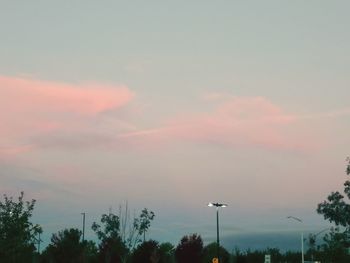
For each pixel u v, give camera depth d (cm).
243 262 9675
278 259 11688
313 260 8044
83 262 7819
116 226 7738
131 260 7831
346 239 5547
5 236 4228
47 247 8019
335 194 5553
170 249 9444
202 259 8662
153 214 7950
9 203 4341
